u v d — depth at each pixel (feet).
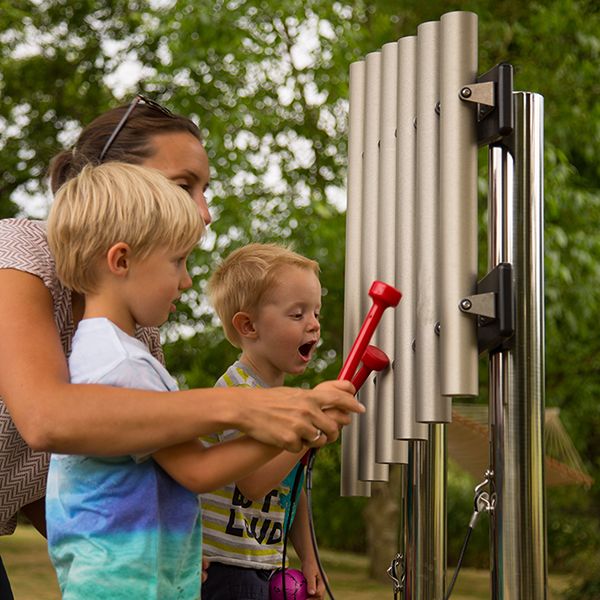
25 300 4.37
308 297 6.27
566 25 23.76
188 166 5.59
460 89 4.88
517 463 4.83
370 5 24.70
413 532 5.65
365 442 5.53
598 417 26.71
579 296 22.70
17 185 31.01
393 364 5.36
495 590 4.87
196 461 4.05
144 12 26.03
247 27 23.09
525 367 4.86
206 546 5.81
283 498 6.06
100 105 29.96
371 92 5.91
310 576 6.28
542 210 5.02
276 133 23.95
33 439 3.84
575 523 28.84
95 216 4.22
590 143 23.91
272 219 22.68
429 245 4.97
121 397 3.88
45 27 30.50
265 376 6.34
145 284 4.27
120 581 3.96
